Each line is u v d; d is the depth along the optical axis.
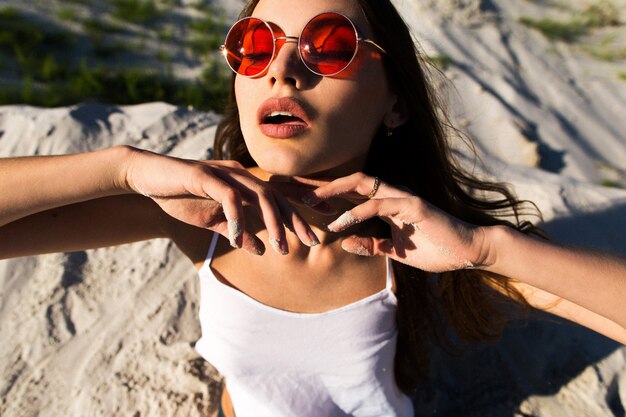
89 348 2.20
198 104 6.04
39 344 2.21
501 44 7.83
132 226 1.39
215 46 7.23
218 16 8.10
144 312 2.31
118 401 2.02
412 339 1.60
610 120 6.88
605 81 7.54
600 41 8.50
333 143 1.12
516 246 1.13
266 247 1.33
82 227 1.32
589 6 9.23
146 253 2.52
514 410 2.05
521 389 2.11
